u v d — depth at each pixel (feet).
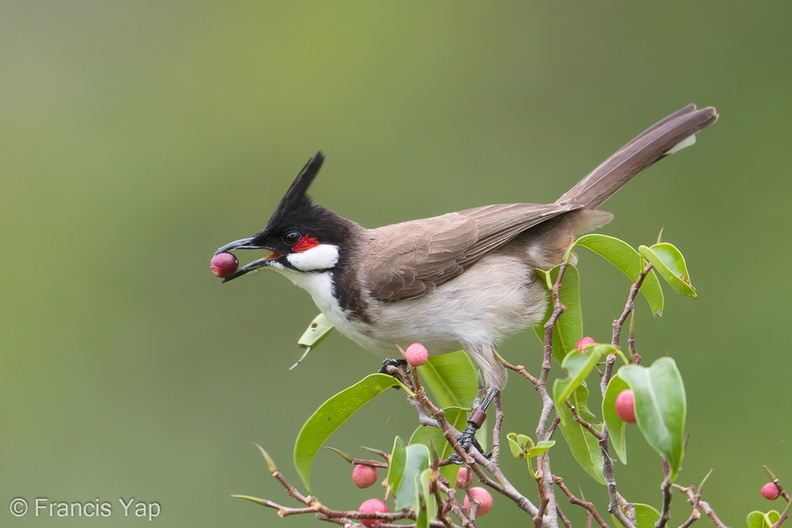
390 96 50.16
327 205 48.16
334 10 52.44
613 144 46.96
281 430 39.24
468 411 23.06
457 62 50.55
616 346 18.94
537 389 20.03
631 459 34.83
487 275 27.37
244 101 50.62
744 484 35.65
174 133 49.29
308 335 28.17
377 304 27.09
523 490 34.45
